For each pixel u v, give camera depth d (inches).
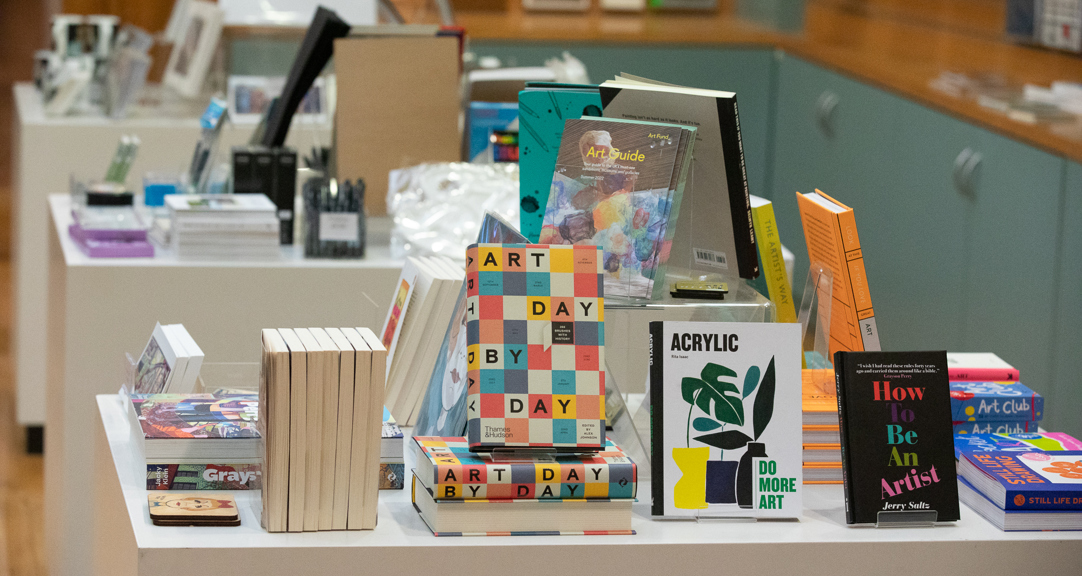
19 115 202.5
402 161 152.3
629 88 89.7
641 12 301.1
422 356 98.8
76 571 134.4
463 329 86.6
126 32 207.9
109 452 89.5
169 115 208.1
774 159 278.7
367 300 110.2
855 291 87.8
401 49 151.7
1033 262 168.4
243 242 137.1
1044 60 207.2
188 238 135.6
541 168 96.8
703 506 80.4
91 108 206.2
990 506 82.2
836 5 273.9
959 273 190.7
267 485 75.0
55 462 143.9
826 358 90.2
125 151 166.2
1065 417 160.4
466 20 277.9
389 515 79.4
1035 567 79.5
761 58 275.0
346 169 151.5
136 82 201.2
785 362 81.9
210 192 151.2
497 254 79.8
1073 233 158.1
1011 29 217.0
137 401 88.2
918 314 205.9
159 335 98.7
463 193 138.9
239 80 204.7
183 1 217.3
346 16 215.6
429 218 138.0
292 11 215.9
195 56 210.2
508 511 76.0
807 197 93.7
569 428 77.8
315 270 136.7
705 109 86.9
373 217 151.3
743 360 81.6
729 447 81.0
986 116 181.2
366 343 76.2
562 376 78.3
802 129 260.4
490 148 155.3
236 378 94.2
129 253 135.7
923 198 202.8
